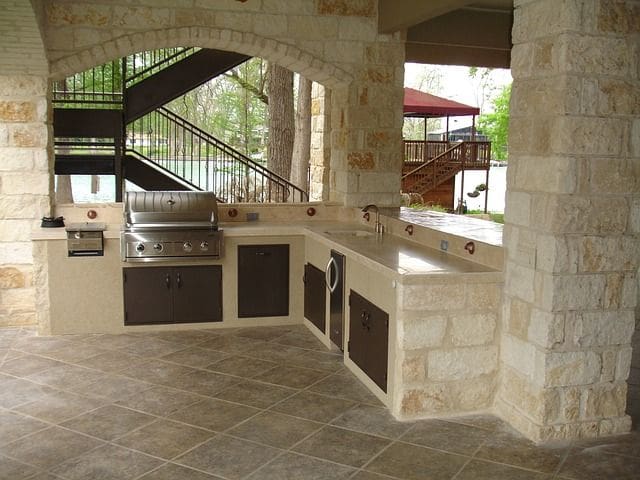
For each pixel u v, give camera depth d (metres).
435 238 4.62
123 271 5.35
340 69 5.81
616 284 3.52
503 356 3.85
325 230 5.50
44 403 3.96
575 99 3.30
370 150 6.00
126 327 5.42
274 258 5.66
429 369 3.78
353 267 4.51
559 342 3.46
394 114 6.01
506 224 3.79
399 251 4.47
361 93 5.89
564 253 3.40
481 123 17.91
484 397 3.90
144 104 7.41
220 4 5.49
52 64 5.28
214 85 16.28
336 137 6.25
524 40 3.57
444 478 3.13
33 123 5.37
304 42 5.71
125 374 4.47
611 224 3.46
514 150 3.71
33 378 4.37
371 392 4.21
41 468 3.18
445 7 4.72
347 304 4.64
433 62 6.41
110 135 7.19
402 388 3.76
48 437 3.51
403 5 5.33
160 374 4.48
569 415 3.55
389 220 5.39
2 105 5.30
